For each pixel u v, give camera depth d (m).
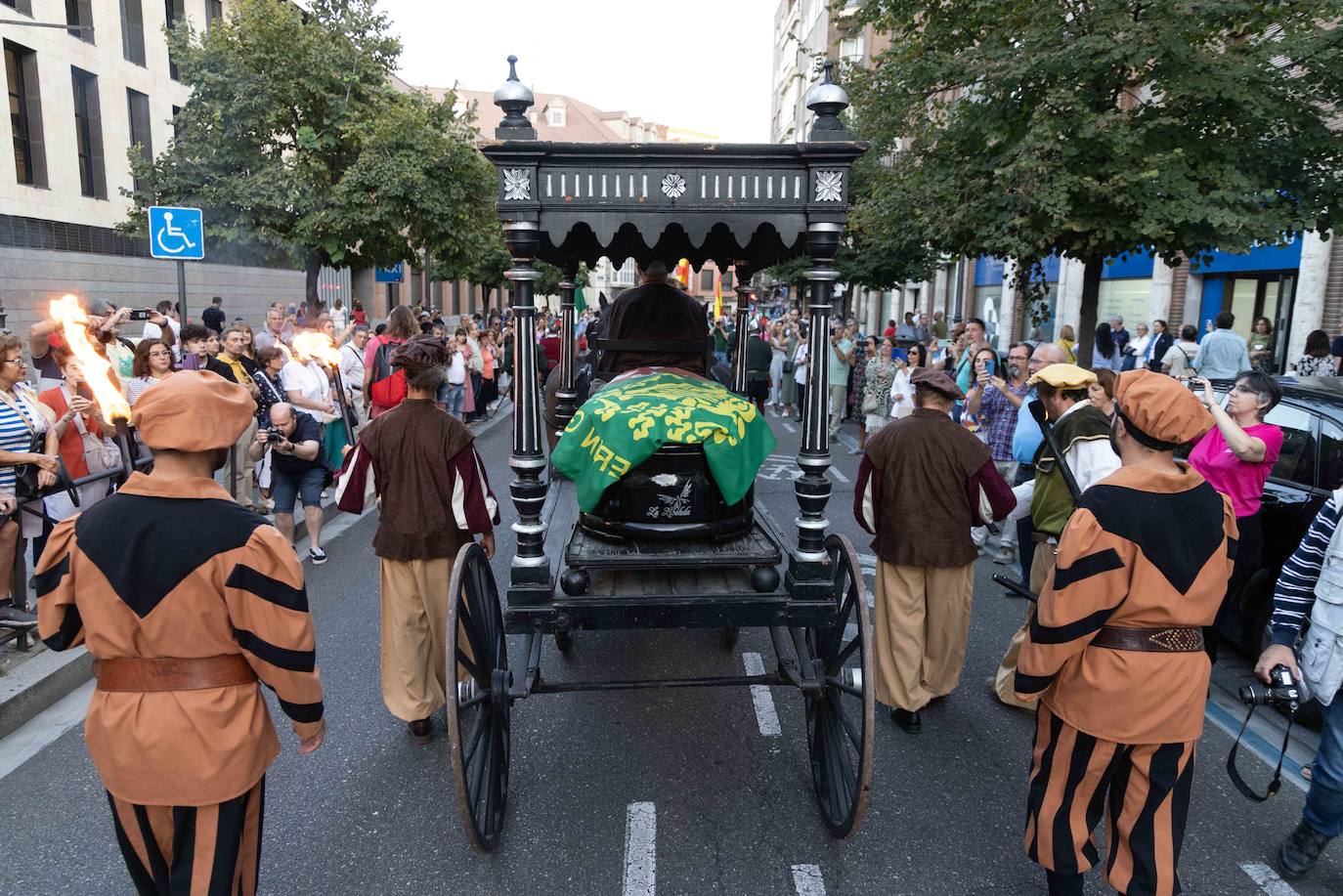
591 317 12.08
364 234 14.91
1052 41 7.17
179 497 2.25
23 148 17.81
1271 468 4.55
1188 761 2.61
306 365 7.89
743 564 3.41
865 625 3.04
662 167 3.37
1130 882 2.60
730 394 3.79
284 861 3.28
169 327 7.65
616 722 4.42
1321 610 2.92
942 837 3.45
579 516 4.10
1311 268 11.16
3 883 3.12
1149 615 2.54
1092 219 7.29
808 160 3.35
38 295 17.55
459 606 3.25
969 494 4.11
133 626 2.21
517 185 3.35
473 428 14.97
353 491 3.98
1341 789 3.02
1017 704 4.53
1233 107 7.21
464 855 3.32
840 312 24.05
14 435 4.72
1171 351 11.30
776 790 3.79
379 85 15.43
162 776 2.23
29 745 4.10
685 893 3.11
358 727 4.34
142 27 21.81
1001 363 10.11
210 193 14.34
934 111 8.92
